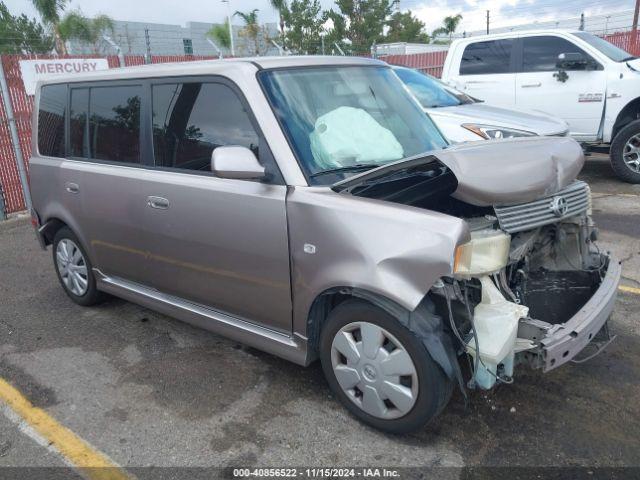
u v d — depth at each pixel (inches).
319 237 113.6
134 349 162.2
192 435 122.3
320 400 132.3
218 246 133.5
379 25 1558.8
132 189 151.9
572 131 341.4
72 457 117.6
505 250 110.2
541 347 103.0
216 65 135.8
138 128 153.3
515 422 120.2
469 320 106.4
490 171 112.2
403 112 150.9
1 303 202.8
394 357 109.6
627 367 138.9
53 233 197.2
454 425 120.1
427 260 100.6
